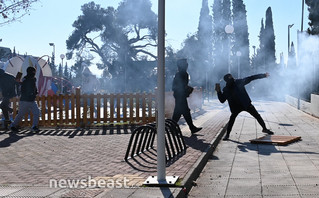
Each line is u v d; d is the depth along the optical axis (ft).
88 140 33.88
